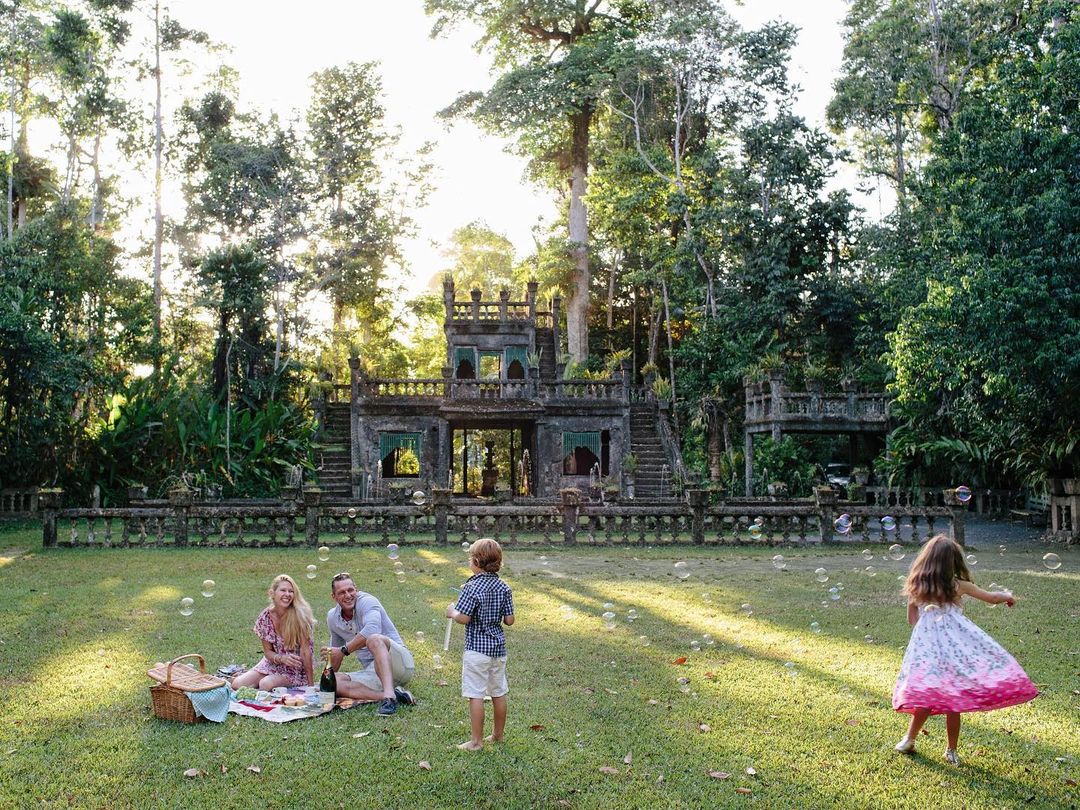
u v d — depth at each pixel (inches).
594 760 219.0
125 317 1195.9
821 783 205.8
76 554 636.1
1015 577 534.6
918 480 1050.1
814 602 442.3
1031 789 202.7
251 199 1360.7
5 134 1247.5
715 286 1465.3
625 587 489.7
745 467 1208.8
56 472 991.0
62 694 270.1
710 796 198.5
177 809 190.2
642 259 1684.3
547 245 1736.0
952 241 728.3
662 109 1631.4
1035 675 298.5
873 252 1363.2
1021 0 1189.1
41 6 1316.4
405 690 266.8
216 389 1143.6
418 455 1232.8
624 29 1662.2
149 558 614.2
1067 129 706.2
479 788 200.8
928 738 236.8
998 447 956.6
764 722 248.8
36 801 193.3
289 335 1407.5
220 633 356.8
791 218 1357.0
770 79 1402.6
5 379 962.1
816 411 1101.1
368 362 1673.2
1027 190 697.0
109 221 1407.5
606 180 1573.6
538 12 1691.7
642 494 1219.9
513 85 1598.2
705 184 1472.7
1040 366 660.7
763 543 721.0
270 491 1064.8
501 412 1221.1
